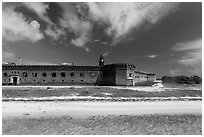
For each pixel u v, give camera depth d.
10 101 19.06
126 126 10.88
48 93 25.20
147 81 58.88
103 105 17.47
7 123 11.24
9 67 51.16
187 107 16.70
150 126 10.91
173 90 31.72
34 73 51.53
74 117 12.77
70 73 51.81
